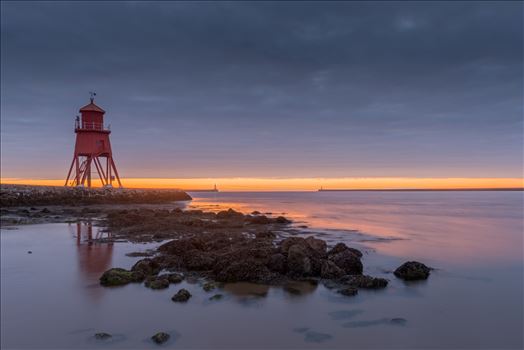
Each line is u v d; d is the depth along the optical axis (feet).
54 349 27.73
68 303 36.65
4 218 108.88
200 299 37.55
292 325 31.86
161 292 39.63
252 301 37.17
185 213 129.08
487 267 53.83
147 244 68.23
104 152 177.47
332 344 28.73
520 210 190.70
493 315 34.86
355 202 307.17
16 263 53.26
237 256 48.49
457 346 28.81
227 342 28.84
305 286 41.75
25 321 32.53
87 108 172.96
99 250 62.59
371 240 78.95
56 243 69.51
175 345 28.32
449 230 99.71
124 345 28.32
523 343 29.30
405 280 45.75
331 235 86.28
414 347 28.53
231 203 271.90
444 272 50.55
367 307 36.17
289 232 90.58
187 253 52.26
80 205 158.71
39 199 148.46
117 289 40.70
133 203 187.93
